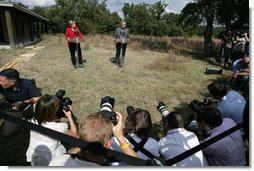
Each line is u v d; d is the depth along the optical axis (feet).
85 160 4.19
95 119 4.39
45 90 18.78
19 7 44.21
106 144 4.31
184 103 17.19
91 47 47.42
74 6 118.62
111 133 4.41
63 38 63.77
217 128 7.45
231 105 9.36
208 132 7.57
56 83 20.70
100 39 58.65
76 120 13.80
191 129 9.77
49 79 21.89
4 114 3.87
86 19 116.47
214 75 25.90
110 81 21.89
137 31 126.11
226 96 9.68
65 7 115.34
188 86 21.40
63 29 112.57
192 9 47.55
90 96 17.78
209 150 7.04
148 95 18.56
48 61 30.60
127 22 126.11
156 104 16.78
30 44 54.03
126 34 27.73
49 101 6.90
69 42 25.82
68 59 32.27
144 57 37.40
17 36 54.70
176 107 16.39
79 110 15.17
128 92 19.07
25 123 3.75
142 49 48.75
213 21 46.03
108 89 19.56
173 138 6.61
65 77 22.66
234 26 44.37
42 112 6.83
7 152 10.25
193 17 48.83
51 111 6.86
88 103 16.42
